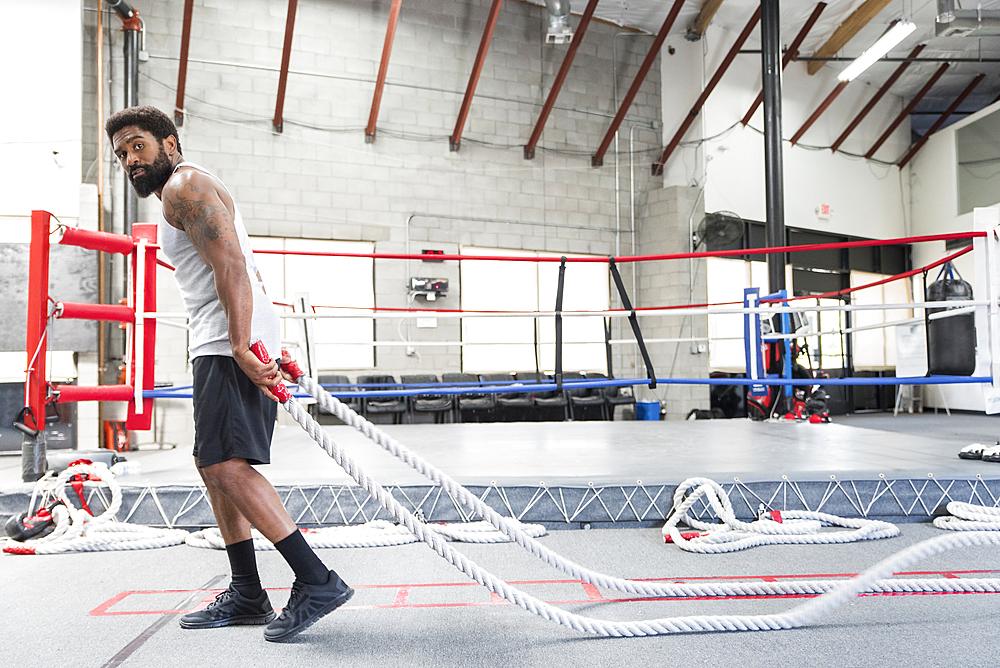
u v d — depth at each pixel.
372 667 1.23
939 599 1.57
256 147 7.12
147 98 6.74
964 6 8.05
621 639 1.36
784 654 1.27
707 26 8.50
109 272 6.31
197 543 2.10
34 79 5.79
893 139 10.67
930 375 3.21
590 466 2.58
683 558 1.93
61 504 2.22
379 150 7.62
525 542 1.44
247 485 1.35
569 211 8.49
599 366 8.56
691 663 1.23
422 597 1.62
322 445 1.37
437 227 7.85
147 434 6.39
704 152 8.76
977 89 10.41
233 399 1.35
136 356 2.66
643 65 7.82
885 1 7.86
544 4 8.39
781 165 7.02
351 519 2.23
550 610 1.35
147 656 1.28
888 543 2.08
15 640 1.37
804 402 5.05
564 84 8.48
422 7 7.81
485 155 8.11
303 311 3.71
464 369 7.97
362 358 7.46
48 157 5.79
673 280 8.41
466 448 3.27
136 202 6.48
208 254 1.28
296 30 7.29
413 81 7.77
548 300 8.41
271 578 1.79
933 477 2.33
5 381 5.53
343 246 7.48
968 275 9.44
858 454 2.92
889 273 10.60
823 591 1.61
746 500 2.30
